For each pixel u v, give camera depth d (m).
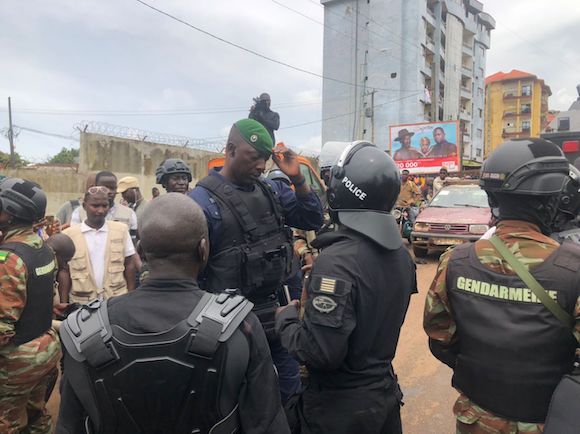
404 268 1.96
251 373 1.42
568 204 1.91
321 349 1.68
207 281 2.40
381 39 44.66
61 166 17.34
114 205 5.09
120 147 14.30
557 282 1.59
